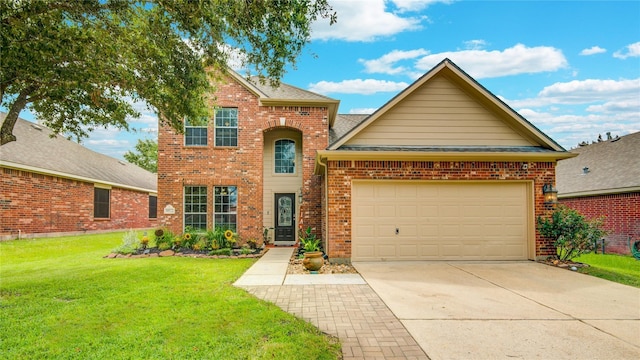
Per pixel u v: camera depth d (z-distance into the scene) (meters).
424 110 10.05
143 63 7.16
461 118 10.07
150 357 3.62
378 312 5.10
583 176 16.77
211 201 13.29
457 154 9.12
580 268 8.31
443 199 9.51
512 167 9.52
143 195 23.86
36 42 5.55
